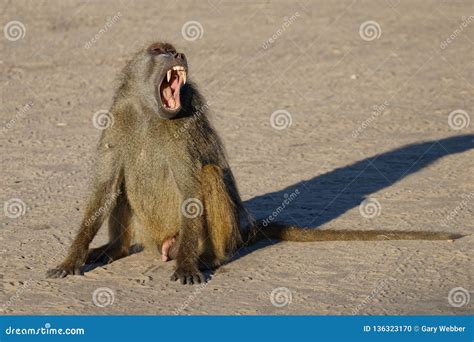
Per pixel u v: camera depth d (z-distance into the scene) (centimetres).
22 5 2561
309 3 2638
